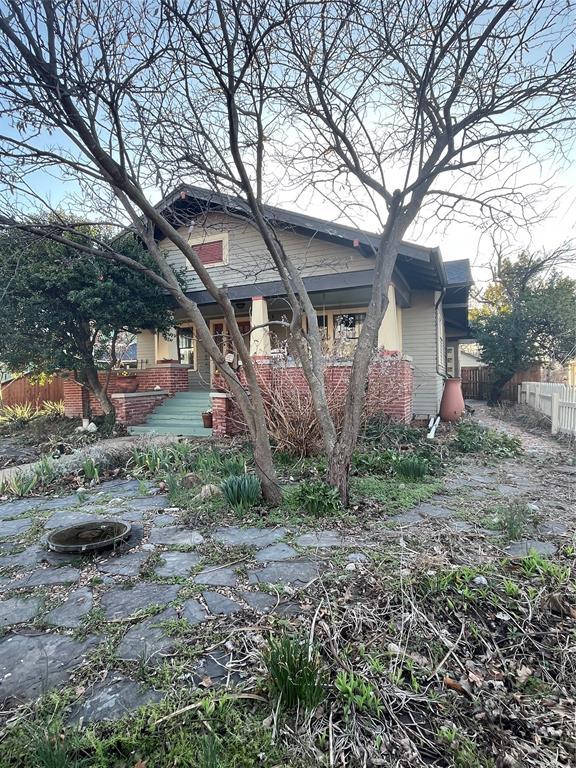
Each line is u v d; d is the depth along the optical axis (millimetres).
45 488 5340
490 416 12703
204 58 3314
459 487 4734
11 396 12953
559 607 2361
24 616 2377
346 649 2027
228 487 4094
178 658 1968
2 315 8578
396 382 7758
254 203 3600
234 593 2547
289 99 3775
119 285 9078
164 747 1493
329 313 11234
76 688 1783
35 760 1423
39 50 2498
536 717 1710
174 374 11109
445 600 2402
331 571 2746
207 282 3674
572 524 3537
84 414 10586
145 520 3980
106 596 2582
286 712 1655
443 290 9969
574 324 14336
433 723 1662
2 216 3260
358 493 4418
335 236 8484
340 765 1463
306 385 6656
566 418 8297
